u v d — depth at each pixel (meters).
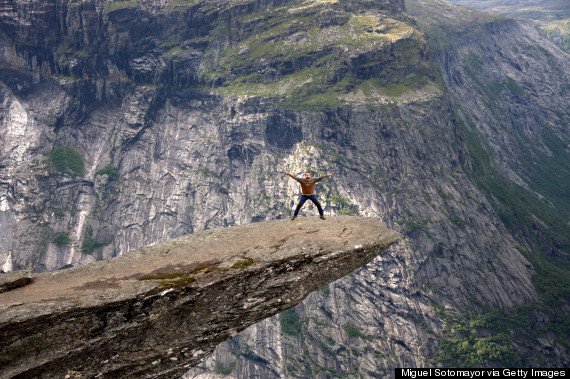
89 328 20.05
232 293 22.66
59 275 22.34
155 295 20.91
